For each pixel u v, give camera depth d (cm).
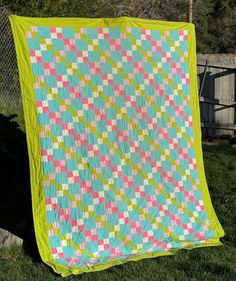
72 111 285
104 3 689
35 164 277
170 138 308
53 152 280
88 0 618
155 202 298
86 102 288
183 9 1153
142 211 293
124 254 283
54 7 564
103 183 288
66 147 282
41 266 266
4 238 285
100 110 291
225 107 631
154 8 1095
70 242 275
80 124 286
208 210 310
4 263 266
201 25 1334
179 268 268
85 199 283
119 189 291
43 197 275
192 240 301
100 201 285
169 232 296
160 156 304
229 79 631
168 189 303
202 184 313
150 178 299
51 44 284
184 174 309
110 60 296
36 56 280
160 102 307
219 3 1410
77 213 280
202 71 621
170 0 1145
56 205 277
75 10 597
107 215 285
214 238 306
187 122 314
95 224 282
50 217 275
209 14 1406
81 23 292
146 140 301
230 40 1383
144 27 308
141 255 284
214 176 446
